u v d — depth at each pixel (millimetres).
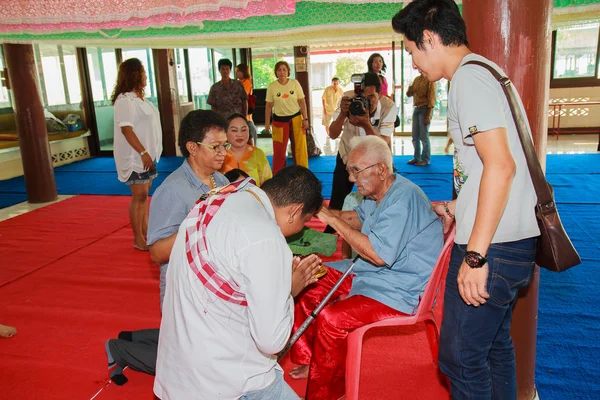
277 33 5508
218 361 1598
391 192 2490
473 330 1845
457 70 1745
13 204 7324
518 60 2135
